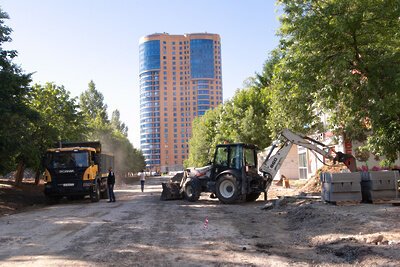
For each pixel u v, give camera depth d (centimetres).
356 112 1281
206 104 17725
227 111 3600
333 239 660
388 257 505
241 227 866
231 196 1475
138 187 3700
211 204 1485
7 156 1681
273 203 1318
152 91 17725
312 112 1548
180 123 17688
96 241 698
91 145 1997
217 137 3681
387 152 1252
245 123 3156
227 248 627
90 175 1742
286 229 841
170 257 564
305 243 668
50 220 1043
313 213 941
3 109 1433
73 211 1311
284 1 1228
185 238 722
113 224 927
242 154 1538
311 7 1224
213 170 1595
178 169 17450
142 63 18088
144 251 607
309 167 2567
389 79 1098
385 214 838
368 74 1148
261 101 3372
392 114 1156
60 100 2716
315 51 1242
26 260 554
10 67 1605
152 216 1088
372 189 1053
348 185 1060
